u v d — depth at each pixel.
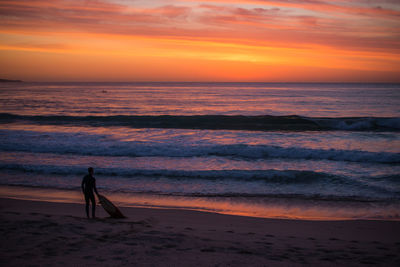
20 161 14.97
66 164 14.39
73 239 5.62
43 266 4.24
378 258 5.36
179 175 12.73
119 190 11.08
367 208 9.13
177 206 9.44
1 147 17.78
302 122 27.38
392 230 7.39
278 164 14.59
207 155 16.34
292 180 11.91
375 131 24.06
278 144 18.83
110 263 4.49
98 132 23.12
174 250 5.27
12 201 9.79
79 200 10.02
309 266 4.83
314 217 8.51
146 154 16.52
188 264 4.61
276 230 7.32
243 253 5.32
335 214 8.73
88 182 8.12
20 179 12.39
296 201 9.84
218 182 11.91
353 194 10.35
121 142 18.81
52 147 17.53
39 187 11.44
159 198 10.23
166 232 6.53
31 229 6.12
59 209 9.02
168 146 17.52
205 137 20.97
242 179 12.22
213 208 9.29
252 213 8.87
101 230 6.38
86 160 15.26
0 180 12.27
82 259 4.61
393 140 19.92
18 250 4.89
